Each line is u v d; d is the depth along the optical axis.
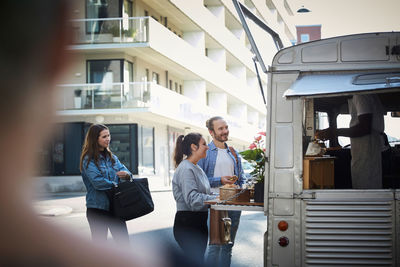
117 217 6.85
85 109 30.91
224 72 48.03
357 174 5.99
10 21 0.39
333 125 7.23
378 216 5.52
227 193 6.04
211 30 43.78
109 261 0.42
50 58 0.41
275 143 5.80
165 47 33.28
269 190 5.75
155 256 0.51
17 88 0.40
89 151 6.96
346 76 5.65
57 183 30.92
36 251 0.39
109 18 30.72
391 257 5.50
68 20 0.42
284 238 5.67
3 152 0.39
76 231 0.42
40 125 0.41
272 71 5.92
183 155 6.41
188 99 38.69
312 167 5.78
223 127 7.54
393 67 5.80
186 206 6.00
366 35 5.84
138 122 33.62
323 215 5.61
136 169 33.09
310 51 5.89
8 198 0.39
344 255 5.55
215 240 6.57
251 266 9.29
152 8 35.91
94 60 31.78
